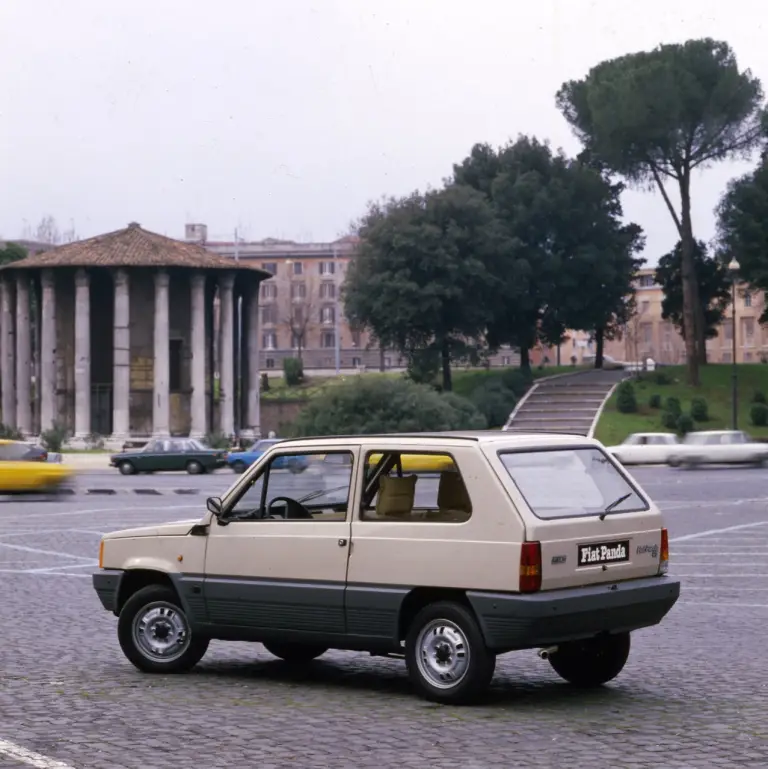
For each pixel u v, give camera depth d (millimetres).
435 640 11000
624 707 10883
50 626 15859
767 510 36500
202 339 90812
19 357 91875
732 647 14164
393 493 11328
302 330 152375
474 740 9617
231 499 12219
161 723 10273
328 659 13625
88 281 89312
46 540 27812
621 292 103875
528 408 93125
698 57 90188
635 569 11297
